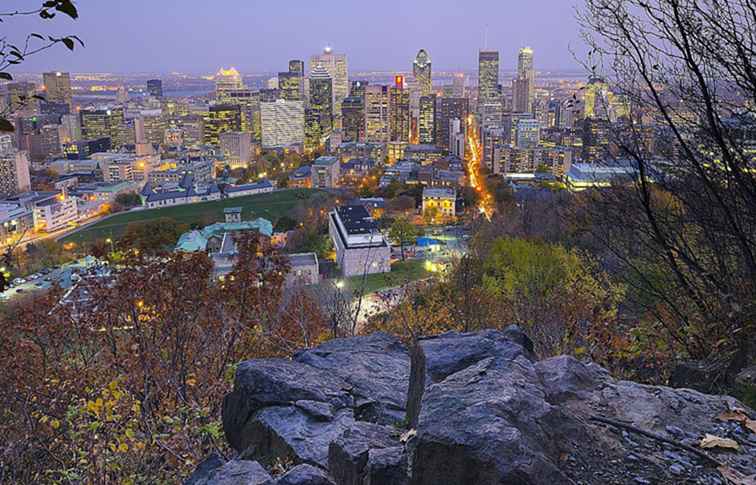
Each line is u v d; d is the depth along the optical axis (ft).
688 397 19.57
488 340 21.58
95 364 51.31
